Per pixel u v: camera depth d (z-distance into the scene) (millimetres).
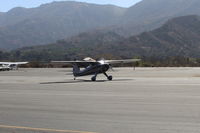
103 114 14922
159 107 16625
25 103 18781
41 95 22844
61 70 71062
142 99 19812
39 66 95375
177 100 19109
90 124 12844
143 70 65062
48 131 11789
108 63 38000
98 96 21719
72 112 15555
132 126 12406
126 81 35094
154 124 12695
